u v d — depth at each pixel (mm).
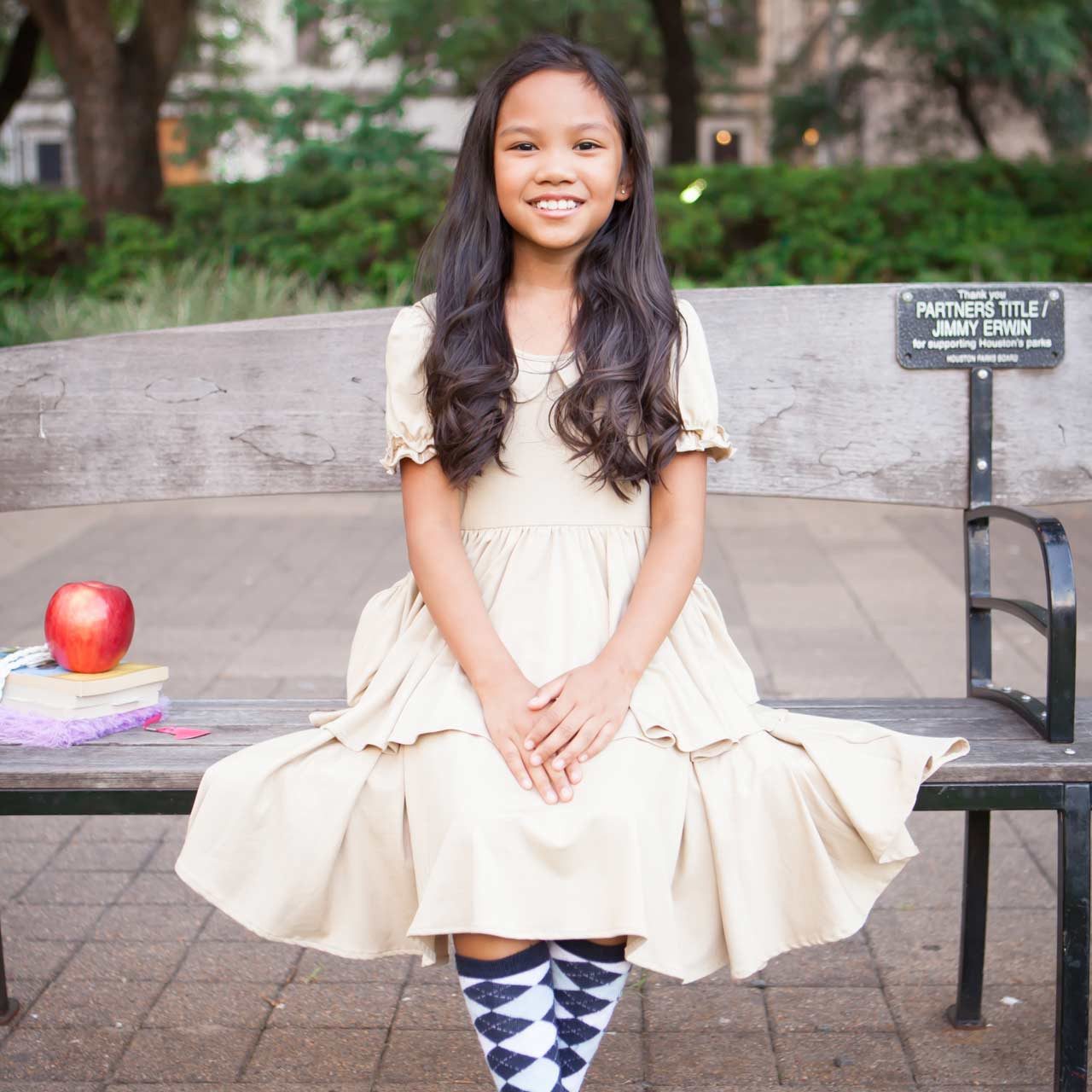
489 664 1792
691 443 1956
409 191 10000
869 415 2354
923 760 1783
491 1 14250
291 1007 2258
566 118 1921
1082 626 4500
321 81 22625
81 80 10328
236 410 2379
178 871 1727
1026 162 10695
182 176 22406
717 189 10211
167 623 4555
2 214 10133
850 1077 2051
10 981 2334
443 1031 2186
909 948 2443
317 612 4699
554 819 1661
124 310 8312
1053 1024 2189
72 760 1865
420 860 1722
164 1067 2076
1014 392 2359
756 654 4152
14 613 4605
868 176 10305
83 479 2385
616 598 1906
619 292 1978
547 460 1955
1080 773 1829
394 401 1973
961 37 12742
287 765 1796
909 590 4941
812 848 1769
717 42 18750
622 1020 2217
